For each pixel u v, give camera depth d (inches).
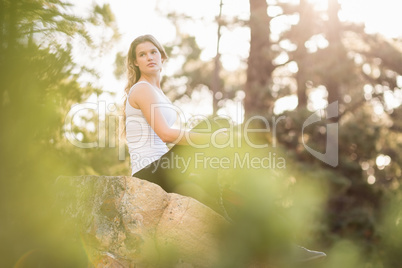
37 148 180.1
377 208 417.7
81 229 136.0
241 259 100.0
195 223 133.6
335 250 293.0
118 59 239.5
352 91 561.9
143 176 142.3
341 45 531.2
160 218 133.0
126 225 128.8
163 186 140.6
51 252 149.3
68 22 192.5
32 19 179.8
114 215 130.3
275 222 100.5
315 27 566.9
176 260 132.5
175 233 132.3
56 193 155.9
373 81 572.7
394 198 378.9
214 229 134.0
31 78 177.5
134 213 129.9
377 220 358.0
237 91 848.3
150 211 131.8
